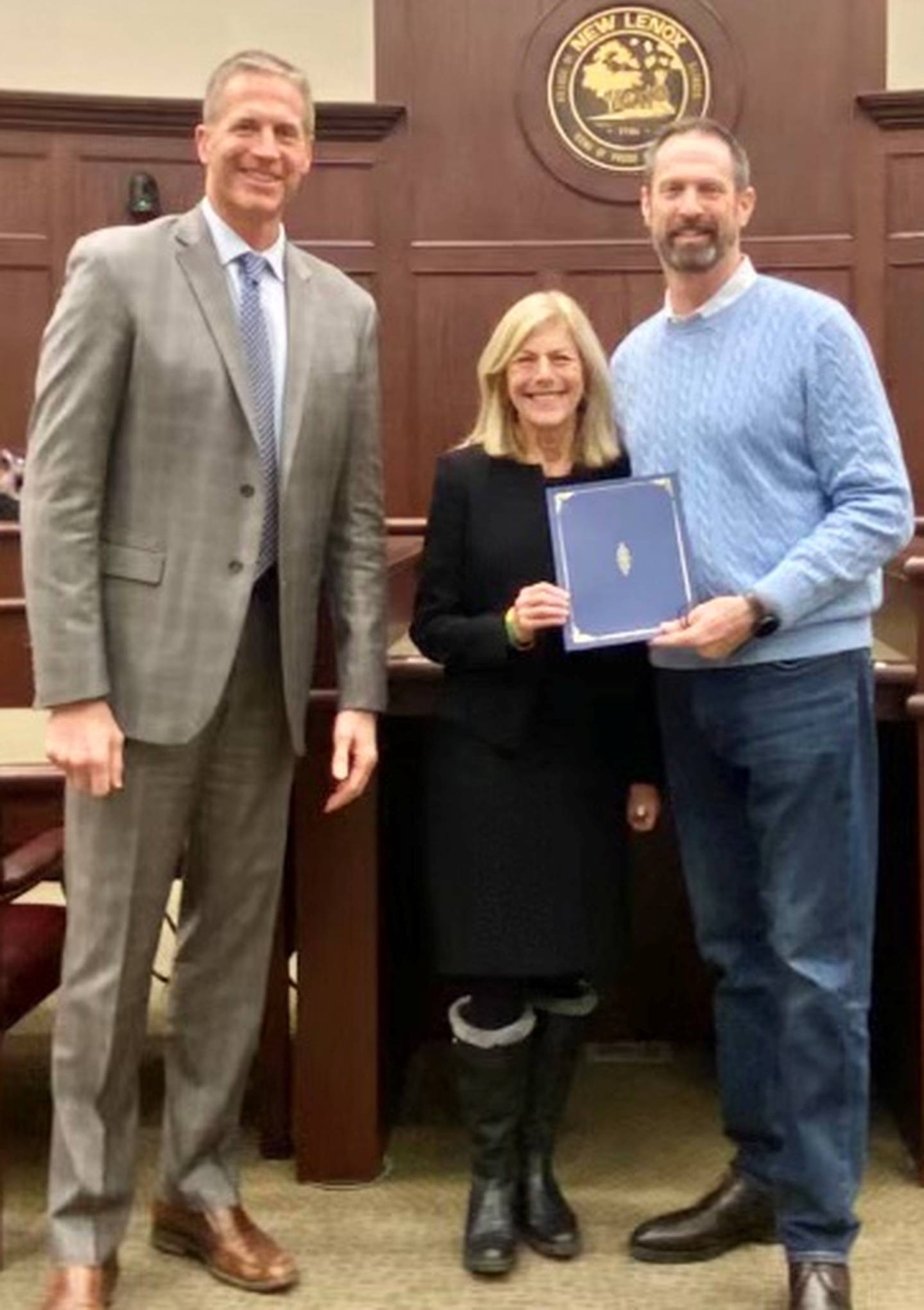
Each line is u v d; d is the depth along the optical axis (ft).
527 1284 7.41
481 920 7.41
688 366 7.01
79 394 6.54
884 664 8.14
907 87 21.16
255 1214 8.16
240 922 7.32
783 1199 7.03
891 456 6.73
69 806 6.95
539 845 7.41
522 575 7.37
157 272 6.67
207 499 6.71
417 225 20.68
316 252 20.70
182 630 6.72
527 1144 7.80
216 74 6.88
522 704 7.38
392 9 20.45
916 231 20.18
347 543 7.37
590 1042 10.54
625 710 7.59
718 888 7.42
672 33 20.11
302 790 8.32
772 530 6.81
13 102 20.38
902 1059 8.96
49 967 8.39
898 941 8.96
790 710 6.80
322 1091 8.49
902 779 8.74
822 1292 6.84
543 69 20.33
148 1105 9.62
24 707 10.61
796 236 20.31
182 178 21.01
